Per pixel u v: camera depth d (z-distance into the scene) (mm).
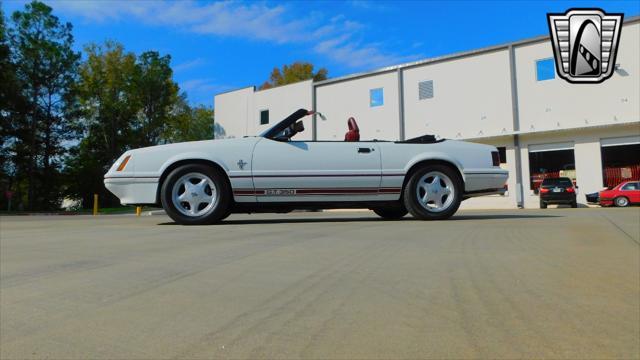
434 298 2232
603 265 2959
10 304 2217
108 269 2949
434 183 6480
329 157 6246
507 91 22297
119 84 45156
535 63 21688
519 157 21984
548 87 21391
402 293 2326
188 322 1932
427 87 24406
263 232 4855
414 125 24688
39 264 3133
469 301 2178
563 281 2543
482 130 22812
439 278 2629
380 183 6336
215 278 2682
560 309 2053
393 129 25312
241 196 6117
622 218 6852
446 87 23859
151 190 6043
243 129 31438
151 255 3424
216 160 6062
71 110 37906
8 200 32156
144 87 45062
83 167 41312
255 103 30891
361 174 6273
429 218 6457
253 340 1720
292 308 2102
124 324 1919
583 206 20594
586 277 2635
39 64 36156
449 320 1919
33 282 2631
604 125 20031
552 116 21250
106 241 4234
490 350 1604
